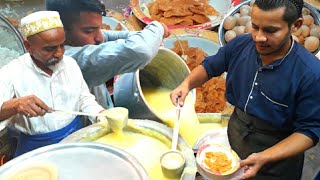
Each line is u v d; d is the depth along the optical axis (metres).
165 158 1.13
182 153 1.16
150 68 1.87
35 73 1.38
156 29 1.58
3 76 1.36
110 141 1.26
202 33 2.25
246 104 1.29
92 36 1.58
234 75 1.33
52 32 1.26
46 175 1.03
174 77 1.84
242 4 2.31
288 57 1.16
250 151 1.37
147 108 1.56
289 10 1.02
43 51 1.29
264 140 1.31
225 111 1.82
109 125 1.28
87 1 1.47
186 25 2.32
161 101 1.82
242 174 1.13
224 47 1.39
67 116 1.45
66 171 1.07
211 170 1.12
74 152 1.13
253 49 1.25
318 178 1.50
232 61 1.34
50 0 1.49
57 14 1.30
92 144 1.14
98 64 1.51
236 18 2.20
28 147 1.47
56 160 1.11
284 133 1.29
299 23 1.13
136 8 2.39
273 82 1.19
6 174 1.03
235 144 1.42
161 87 1.94
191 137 1.61
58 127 1.45
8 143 1.62
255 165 1.14
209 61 1.45
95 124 1.30
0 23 1.95
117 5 2.64
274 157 1.14
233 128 1.42
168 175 1.11
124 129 1.30
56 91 1.42
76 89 1.47
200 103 1.92
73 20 1.49
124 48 1.47
